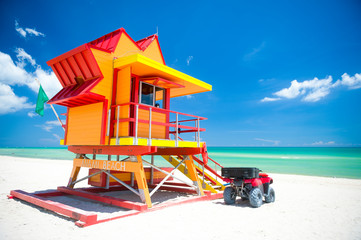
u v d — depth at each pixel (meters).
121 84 7.95
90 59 7.66
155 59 10.24
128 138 6.83
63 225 5.79
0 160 33.97
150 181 11.57
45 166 25.08
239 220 6.62
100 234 5.17
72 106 9.14
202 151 9.69
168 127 9.43
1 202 8.29
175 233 5.37
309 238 5.37
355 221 6.84
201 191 9.51
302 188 13.76
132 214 6.70
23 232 5.27
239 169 8.64
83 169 24.48
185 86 10.01
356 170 30.48
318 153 85.69
